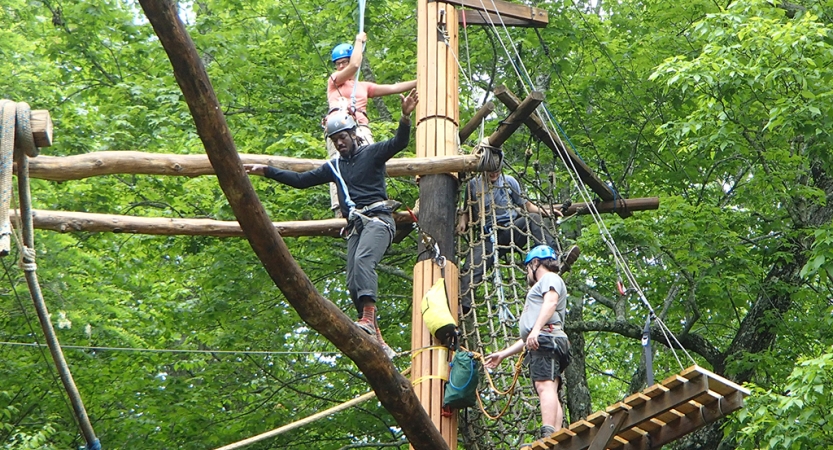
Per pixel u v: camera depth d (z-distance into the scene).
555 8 17.12
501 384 11.15
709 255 15.45
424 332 10.37
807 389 10.78
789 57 13.01
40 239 14.01
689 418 8.09
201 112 5.67
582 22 17.22
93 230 9.97
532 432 10.19
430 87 11.62
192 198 15.28
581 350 16.53
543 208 12.03
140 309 16.42
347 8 17.12
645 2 16.62
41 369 14.77
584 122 17.34
